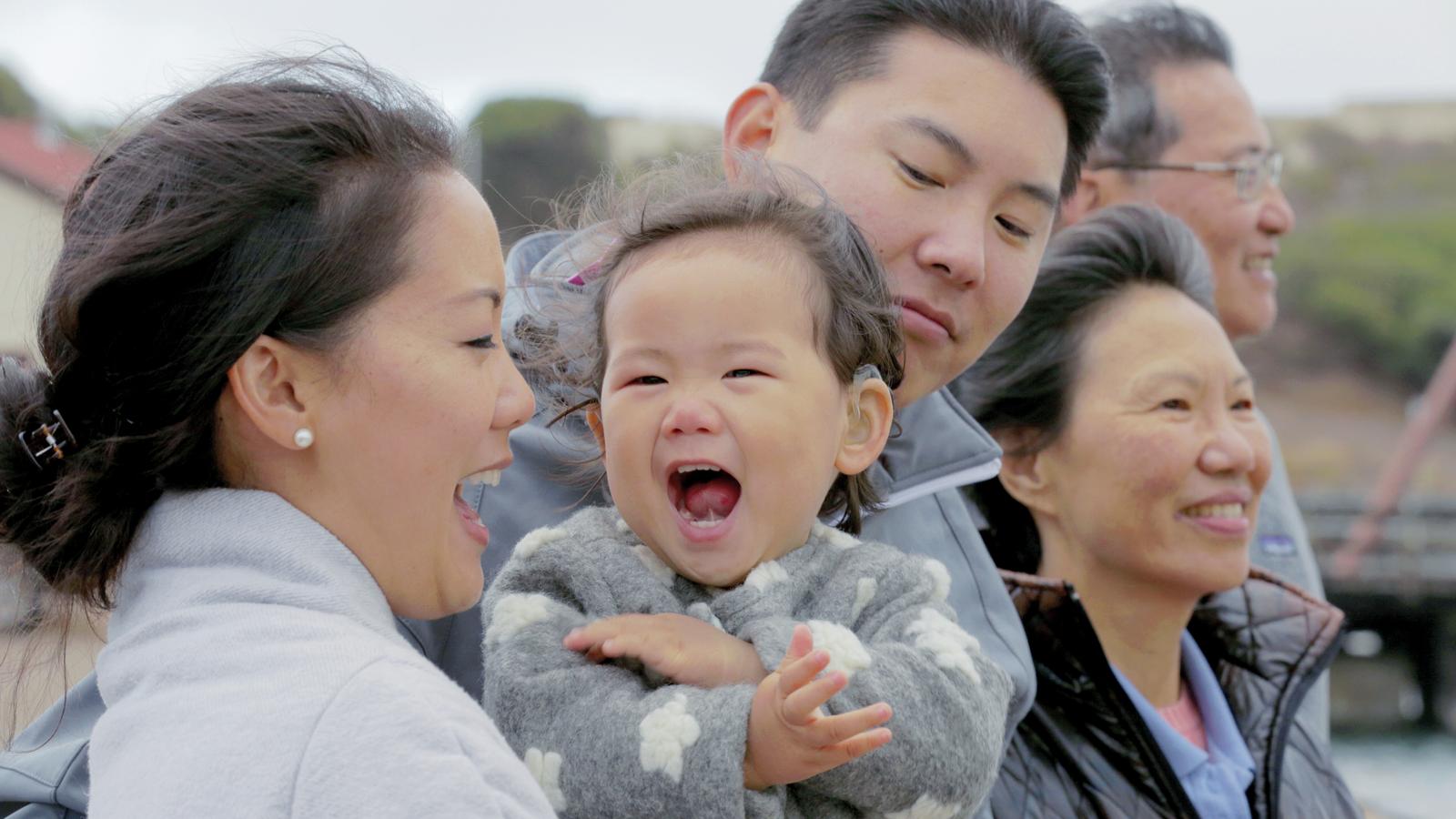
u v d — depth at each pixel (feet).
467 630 6.11
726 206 5.79
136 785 3.76
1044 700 8.12
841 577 5.59
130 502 4.39
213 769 3.71
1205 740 8.86
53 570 4.43
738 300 5.43
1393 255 134.41
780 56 7.54
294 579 4.23
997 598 7.52
